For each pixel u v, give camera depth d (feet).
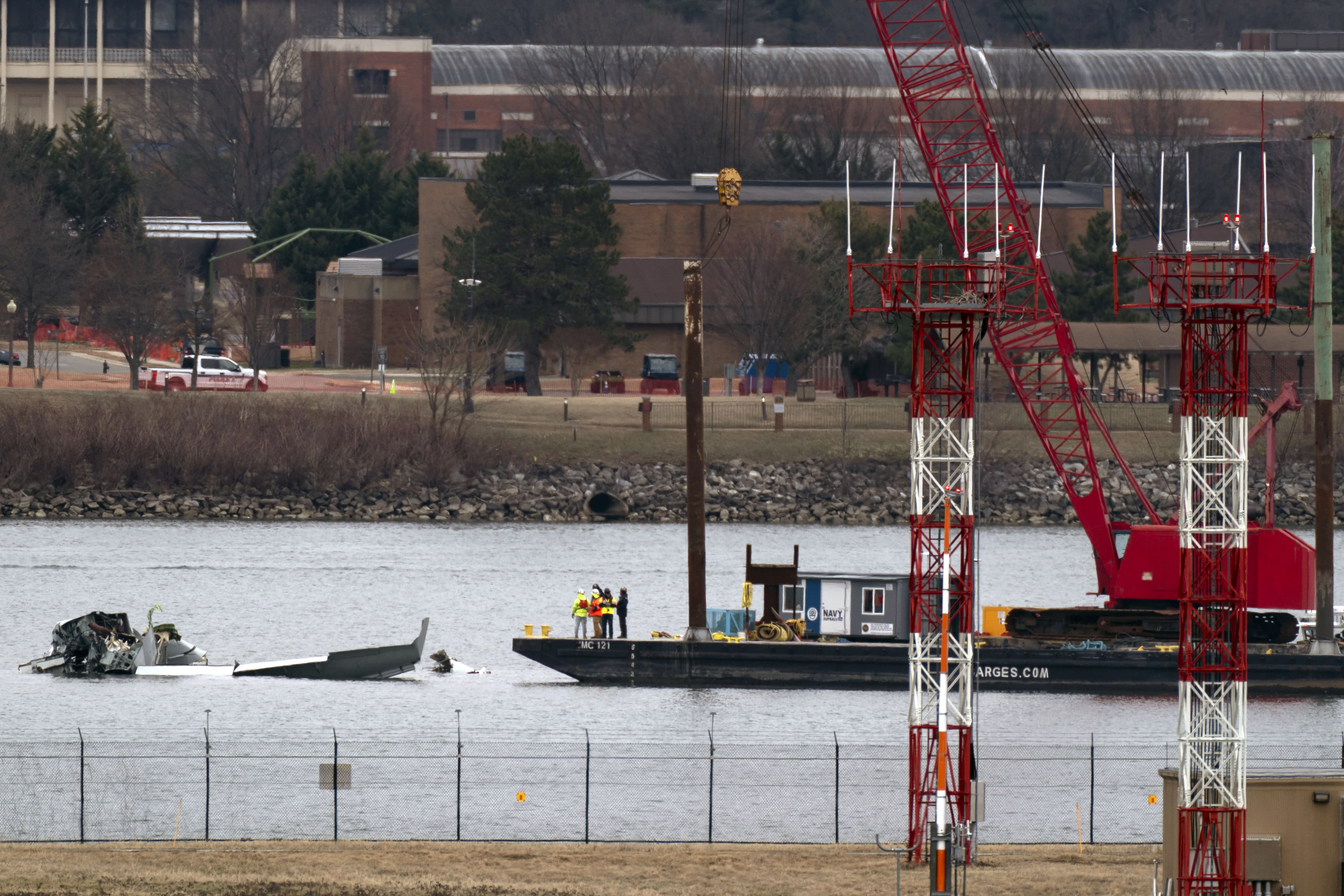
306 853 152.87
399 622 341.00
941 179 310.04
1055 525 528.22
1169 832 129.08
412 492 536.42
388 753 211.82
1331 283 255.70
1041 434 280.92
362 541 474.08
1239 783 124.36
